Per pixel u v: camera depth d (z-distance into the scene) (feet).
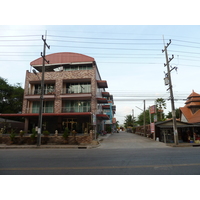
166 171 21.22
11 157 33.06
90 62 92.02
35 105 92.17
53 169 22.47
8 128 88.74
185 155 33.83
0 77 109.40
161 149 47.60
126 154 36.27
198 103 108.06
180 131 75.05
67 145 58.29
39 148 54.49
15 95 109.60
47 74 91.56
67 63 93.45
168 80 66.90
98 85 102.32
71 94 86.43
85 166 24.20
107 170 21.88
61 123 87.30
